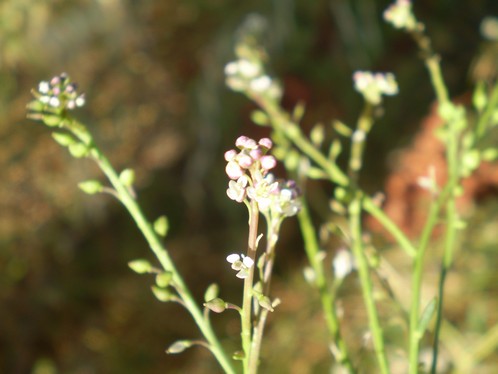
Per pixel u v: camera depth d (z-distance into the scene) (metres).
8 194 0.40
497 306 0.34
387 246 0.40
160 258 0.12
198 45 0.43
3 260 0.41
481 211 0.38
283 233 0.43
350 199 0.15
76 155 0.12
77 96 0.12
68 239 0.42
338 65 0.46
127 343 0.40
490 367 0.28
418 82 0.47
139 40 0.43
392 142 0.46
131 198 0.12
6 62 0.41
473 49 0.49
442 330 0.30
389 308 0.23
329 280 0.38
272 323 0.38
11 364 0.40
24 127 0.41
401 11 0.17
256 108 0.43
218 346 0.12
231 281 0.43
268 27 0.44
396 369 0.29
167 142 0.43
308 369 0.35
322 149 0.45
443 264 0.14
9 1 0.40
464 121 0.15
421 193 0.40
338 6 0.45
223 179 0.44
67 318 0.41
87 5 0.42
